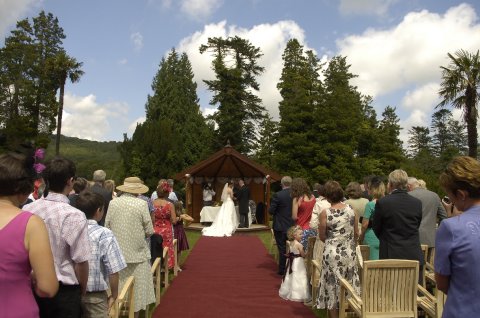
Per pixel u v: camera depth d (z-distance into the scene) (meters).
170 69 49.44
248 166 19.53
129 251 5.41
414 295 4.53
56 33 46.91
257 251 12.45
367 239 6.21
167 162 36.44
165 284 7.77
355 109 40.06
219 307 6.69
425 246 5.92
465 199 2.41
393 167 39.00
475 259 2.24
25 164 2.48
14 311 2.19
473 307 2.21
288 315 6.30
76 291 3.12
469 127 18.11
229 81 41.81
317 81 41.53
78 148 81.81
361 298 4.69
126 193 5.73
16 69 42.50
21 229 2.24
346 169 31.64
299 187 7.82
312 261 6.70
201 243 14.05
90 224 3.82
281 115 33.69
